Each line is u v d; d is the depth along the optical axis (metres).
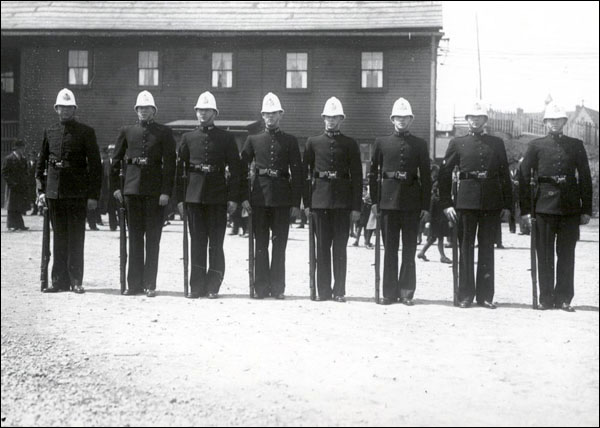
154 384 5.63
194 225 9.32
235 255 14.23
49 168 9.44
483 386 5.65
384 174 9.14
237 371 5.98
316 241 9.37
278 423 4.82
